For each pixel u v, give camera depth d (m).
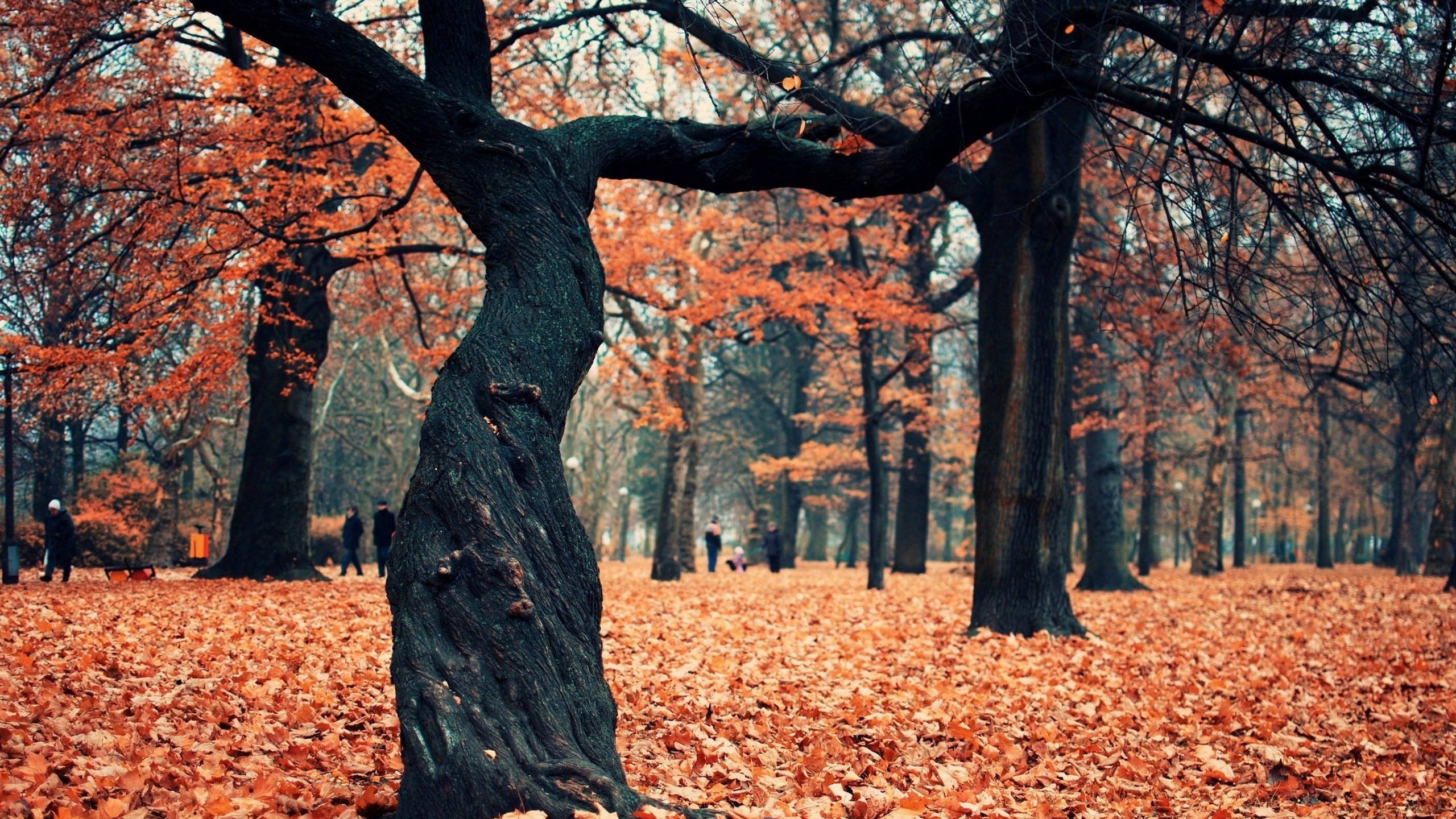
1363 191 7.57
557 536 4.42
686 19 6.61
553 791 3.72
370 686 7.26
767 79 7.46
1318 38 7.63
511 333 4.83
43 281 13.92
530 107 15.62
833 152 7.12
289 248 14.06
